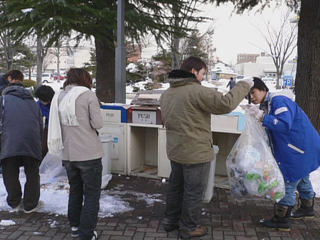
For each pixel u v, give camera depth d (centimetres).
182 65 311
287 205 326
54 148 296
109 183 474
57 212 374
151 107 480
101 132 513
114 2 721
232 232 328
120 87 612
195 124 288
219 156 499
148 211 378
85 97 293
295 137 313
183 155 293
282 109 304
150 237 318
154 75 1859
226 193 437
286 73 4350
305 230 333
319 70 584
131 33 785
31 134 357
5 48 1766
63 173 485
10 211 376
